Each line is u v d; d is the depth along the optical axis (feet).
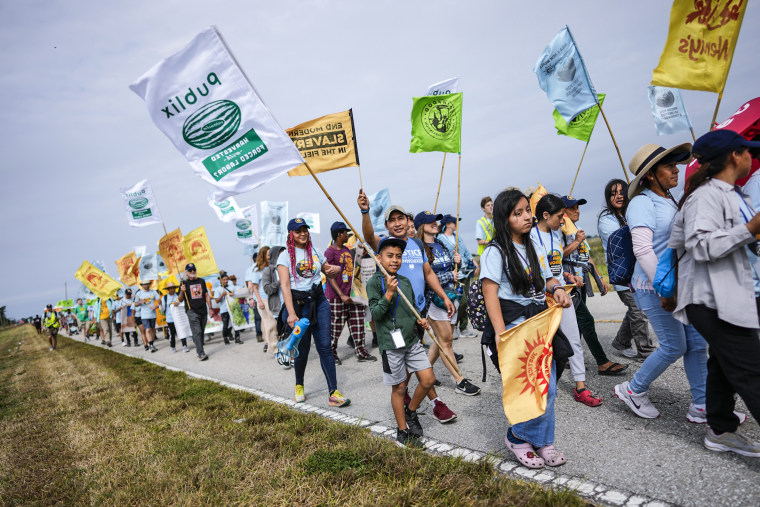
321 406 16.98
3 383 33.88
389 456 10.99
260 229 41.47
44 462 13.93
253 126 14.47
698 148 9.45
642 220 11.74
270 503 9.71
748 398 8.76
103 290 57.31
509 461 10.75
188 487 10.69
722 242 8.63
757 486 8.30
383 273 12.82
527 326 9.93
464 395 16.31
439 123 22.34
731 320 8.79
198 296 33.12
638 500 8.42
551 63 21.24
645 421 12.00
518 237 10.69
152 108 14.61
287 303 16.84
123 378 26.35
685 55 12.87
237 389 20.11
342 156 18.44
